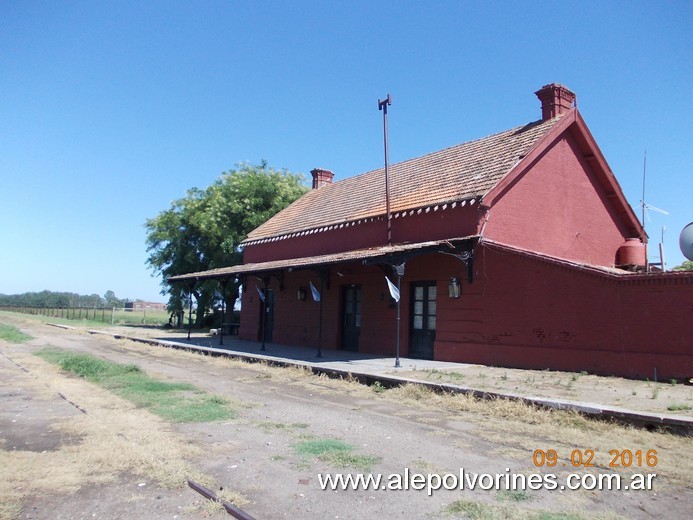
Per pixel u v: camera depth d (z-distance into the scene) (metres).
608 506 4.43
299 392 10.18
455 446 6.20
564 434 6.70
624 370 10.55
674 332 9.99
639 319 10.48
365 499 4.54
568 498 4.59
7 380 10.96
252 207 30.14
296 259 19.14
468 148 17.92
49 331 30.77
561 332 11.62
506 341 12.58
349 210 19.48
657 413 6.90
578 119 15.71
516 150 14.89
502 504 4.45
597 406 7.34
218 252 30.64
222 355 16.56
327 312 18.45
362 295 16.88
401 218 15.67
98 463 5.30
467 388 9.05
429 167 18.56
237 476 5.04
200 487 4.66
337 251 18.33
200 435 6.53
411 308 15.27
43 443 6.05
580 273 11.43
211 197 32.19
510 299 12.61
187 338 23.72
